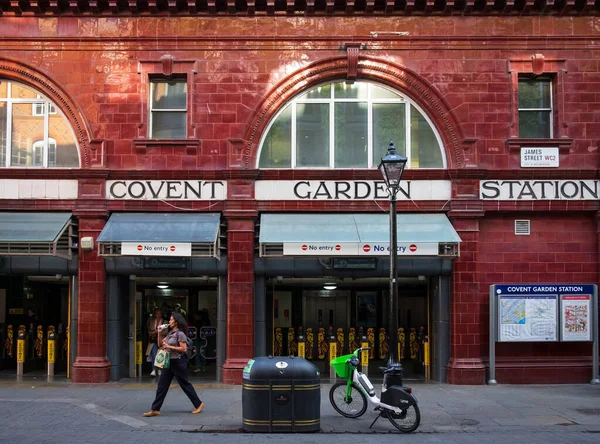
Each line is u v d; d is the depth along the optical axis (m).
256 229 15.73
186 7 15.79
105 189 15.57
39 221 15.15
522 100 16.16
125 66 15.80
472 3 15.66
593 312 15.24
